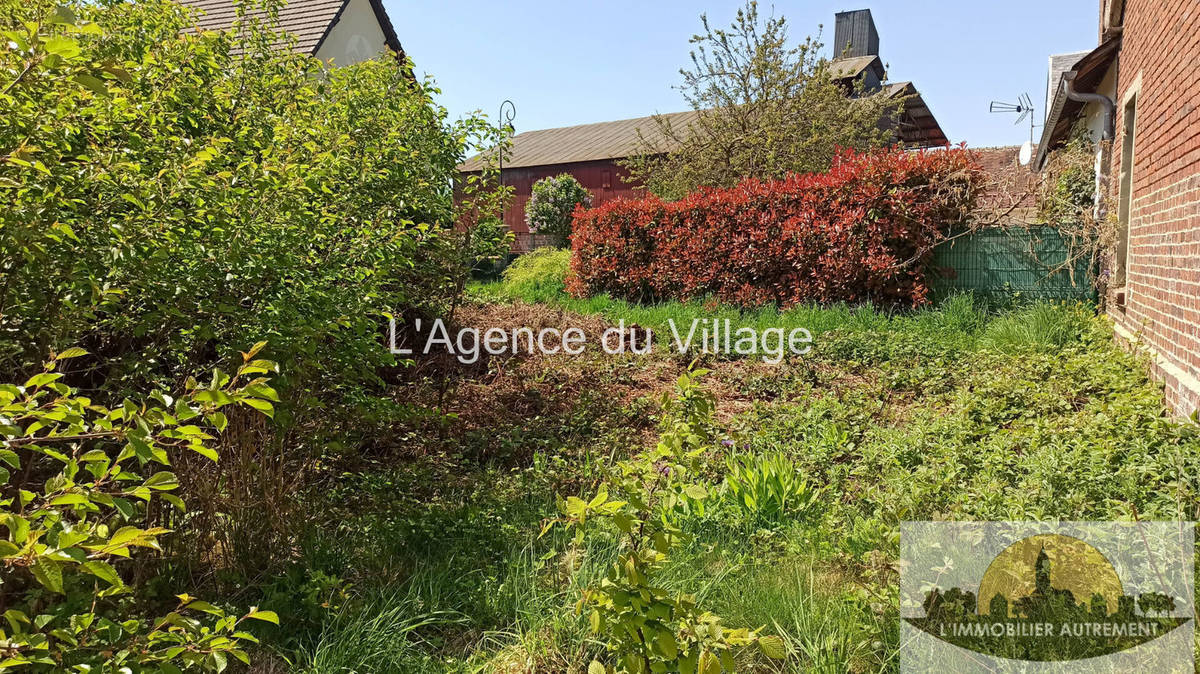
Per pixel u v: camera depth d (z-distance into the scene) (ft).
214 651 6.19
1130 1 28.14
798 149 57.47
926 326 31.94
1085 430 14.49
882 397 22.61
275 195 11.79
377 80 22.39
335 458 15.58
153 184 9.91
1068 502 10.96
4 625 8.21
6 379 9.65
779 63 58.85
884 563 10.37
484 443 18.97
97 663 6.16
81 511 5.62
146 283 10.03
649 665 7.79
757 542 12.82
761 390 24.41
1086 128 40.27
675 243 43.37
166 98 13.74
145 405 5.89
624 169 94.94
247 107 16.20
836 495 14.55
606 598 7.66
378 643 9.56
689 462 8.82
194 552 11.09
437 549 12.90
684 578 11.08
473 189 23.54
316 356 12.13
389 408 14.33
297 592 10.76
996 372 22.79
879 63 84.89
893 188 35.94
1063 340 27.68
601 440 19.29
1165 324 19.65
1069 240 34.65
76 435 5.49
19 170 8.29
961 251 36.40
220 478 11.53
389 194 18.69
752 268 39.91
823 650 9.14
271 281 11.69
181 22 18.12
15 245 8.08
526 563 11.66
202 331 10.45
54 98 9.55
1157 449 13.17
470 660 9.63
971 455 14.57
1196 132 17.25
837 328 31.50
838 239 36.65
